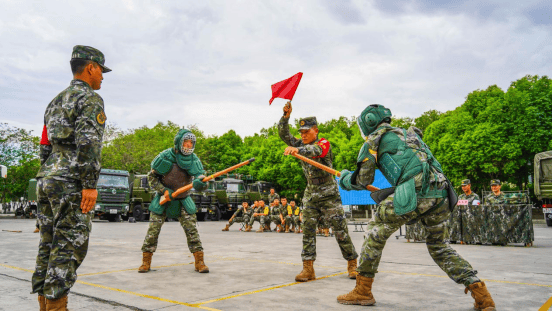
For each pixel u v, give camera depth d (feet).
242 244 28.35
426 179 9.63
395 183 9.96
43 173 8.66
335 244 28.94
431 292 11.63
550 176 55.72
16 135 91.40
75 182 8.61
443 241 10.03
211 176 14.64
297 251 23.22
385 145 10.16
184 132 15.46
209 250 23.85
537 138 74.23
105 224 57.16
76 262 8.53
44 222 8.92
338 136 117.60
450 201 9.93
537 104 76.38
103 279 13.79
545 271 15.44
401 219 9.87
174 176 15.56
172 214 15.42
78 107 8.65
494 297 10.82
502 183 85.97
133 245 26.11
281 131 14.53
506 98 78.79
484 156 76.23
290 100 14.11
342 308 9.84
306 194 14.07
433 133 92.17
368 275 10.15
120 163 100.89
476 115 86.89
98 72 9.40
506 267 16.53
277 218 45.91
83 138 8.41
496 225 27.27
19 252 21.36
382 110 10.71
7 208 122.31
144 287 12.39
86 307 9.92
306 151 13.04
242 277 14.23
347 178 11.23
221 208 84.58
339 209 13.87
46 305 8.34
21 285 12.48
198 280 13.62
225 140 129.59
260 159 107.76
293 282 13.28
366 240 10.28
